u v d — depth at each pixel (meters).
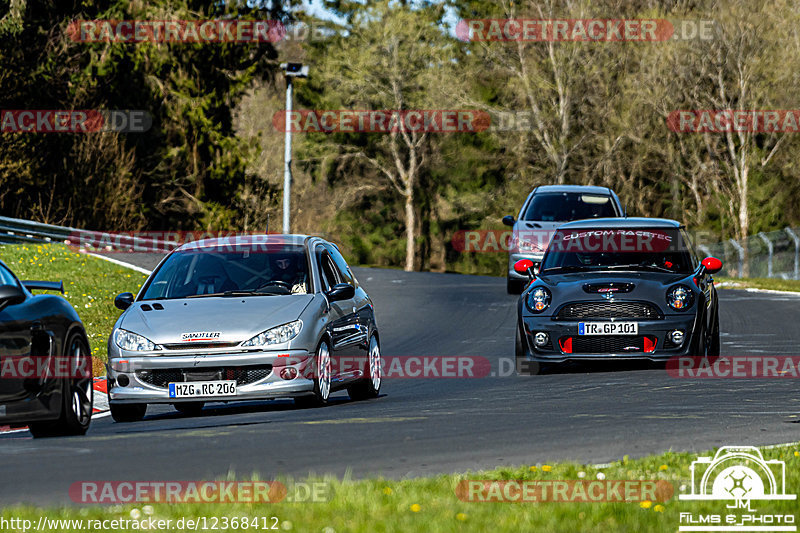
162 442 30.45
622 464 25.69
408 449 28.59
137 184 178.75
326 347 39.22
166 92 185.25
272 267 41.25
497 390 44.56
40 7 166.62
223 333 37.22
